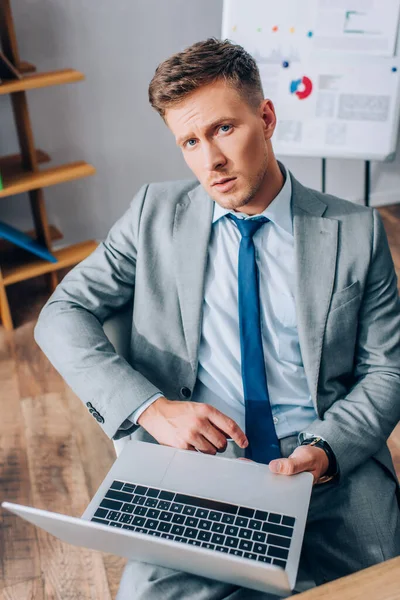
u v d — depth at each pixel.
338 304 1.17
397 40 2.52
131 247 1.32
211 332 1.23
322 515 1.12
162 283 1.26
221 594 1.01
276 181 1.20
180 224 1.27
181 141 1.10
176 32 2.90
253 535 0.89
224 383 1.21
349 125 2.67
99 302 1.30
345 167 3.43
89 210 3.11
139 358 1.27
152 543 0.84
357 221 1.21
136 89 2.94
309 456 1.04
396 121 2.65
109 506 0.96
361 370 1.22
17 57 2.43
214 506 0.94
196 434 1.07
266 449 1.17
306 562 1.12
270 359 1.21
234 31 2.54
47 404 2.24
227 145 1.07
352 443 1.10
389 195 3.60
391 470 1.17
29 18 2.61
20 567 1.65
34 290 2.91
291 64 2.58
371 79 2.59
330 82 2.60
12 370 2.42
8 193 2.42
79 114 2.88
